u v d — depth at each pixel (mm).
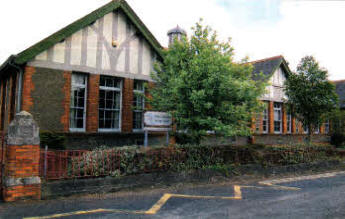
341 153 13523
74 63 10586
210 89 8555
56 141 9500
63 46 10375
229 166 9195
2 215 5020
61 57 10320
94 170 6898
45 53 10008
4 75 12469
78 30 10539
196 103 8562
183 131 9906
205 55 8695
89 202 5961
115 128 11750
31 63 9727
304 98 14367
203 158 8812
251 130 9492
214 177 8719
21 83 9852
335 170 11836
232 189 7559
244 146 10117
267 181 8977
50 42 9812
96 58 11086
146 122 9188
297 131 20062
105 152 7238
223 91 8555
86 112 10953
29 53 9445
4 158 6230
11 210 5301
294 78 14781
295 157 11289
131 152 7570
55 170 6703
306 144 12734
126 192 6957
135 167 7465
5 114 12242
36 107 9758
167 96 9664
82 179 6590
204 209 5547
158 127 9430
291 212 5359
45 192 6117
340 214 5246
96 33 11125
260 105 9297
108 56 11383
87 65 10867
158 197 6520
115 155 7285
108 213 5215
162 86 10305
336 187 7977
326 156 12609
